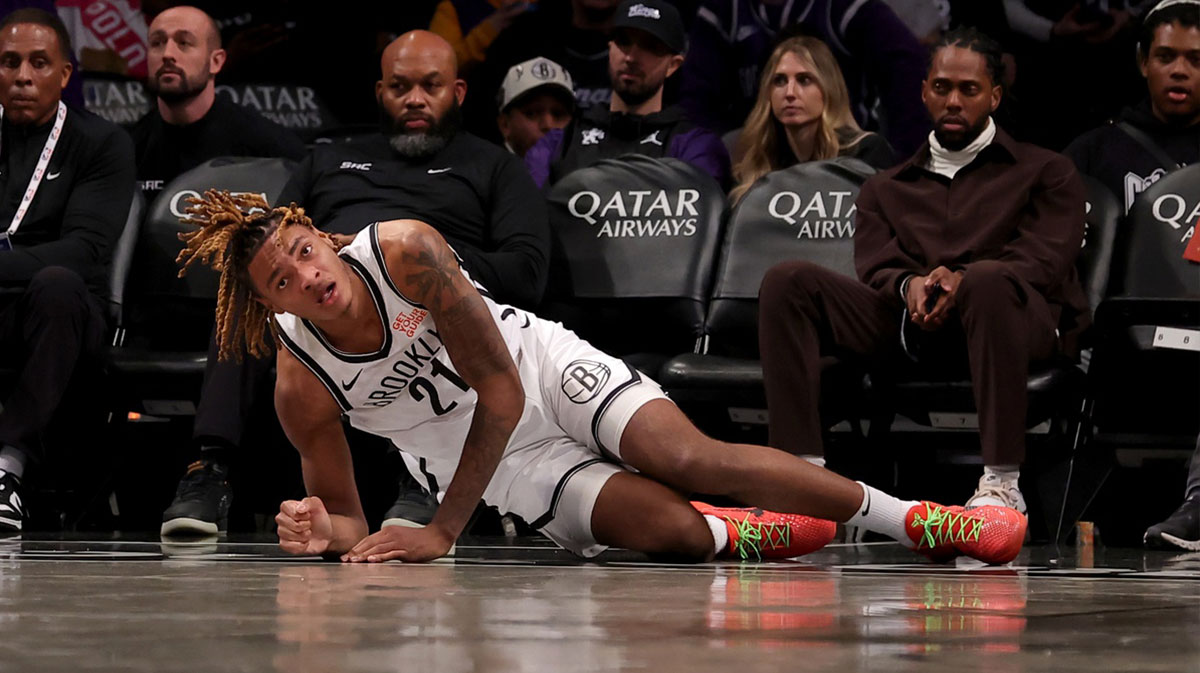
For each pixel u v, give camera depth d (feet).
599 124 43.55
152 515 39.04
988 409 29.30
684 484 21.30
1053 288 32.07
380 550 19.77
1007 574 18.97
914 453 35.94
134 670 7.16
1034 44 47.34
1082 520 37.91
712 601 12.70
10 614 10.76
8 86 38.19
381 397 20.65
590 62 51.93
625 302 37.29
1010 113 47.75
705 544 21.49
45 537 31.12
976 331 29.43
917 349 31.58
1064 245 32.04
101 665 7.38
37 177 38.37
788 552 22.49
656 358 36.04
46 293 34.68
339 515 21.27
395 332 19.72
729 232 37.42
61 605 11.68
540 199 36.99
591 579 16.24
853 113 47.24
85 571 17.30
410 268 19.17
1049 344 30.78
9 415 34.32
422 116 36.81
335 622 10.15
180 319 38.78
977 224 32.94
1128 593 14.75
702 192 37.93
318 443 21.16
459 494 20.26
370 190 36.68
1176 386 32.94
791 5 47.26
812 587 15.19
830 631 9.71
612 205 38.14
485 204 36.68
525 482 21.83
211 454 33.14
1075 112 47.50
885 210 34.40
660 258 37.35
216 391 32.94
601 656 8.01
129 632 9.32
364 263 19.35
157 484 39.04
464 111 52.37
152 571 17.34
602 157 42.83
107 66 52.75
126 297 39.11
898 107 46.52
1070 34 46.98
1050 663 7.82
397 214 36.11
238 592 13.38
